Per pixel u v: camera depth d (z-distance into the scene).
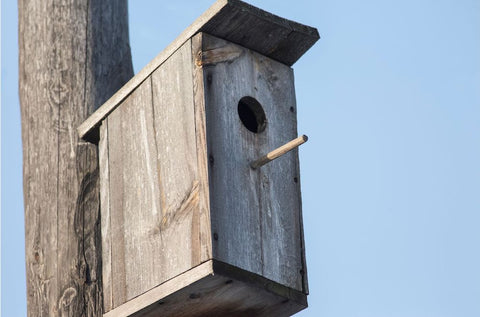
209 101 11.98
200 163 11.81
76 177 13.33
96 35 13.87
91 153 13.38
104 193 12.84
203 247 11.59
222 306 12.10
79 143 13.42
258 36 12.41
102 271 12.92
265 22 12.30
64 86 13.66
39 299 13.15
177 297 11.89
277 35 12.48
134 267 12.29
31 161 13.59
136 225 12.36
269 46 12.57
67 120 13.55
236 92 12.22
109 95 13.73
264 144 12.30
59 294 13.03
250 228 11.90
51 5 13.95
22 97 13.89
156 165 12.29
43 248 13.27
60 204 13.30
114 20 14.04
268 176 12.23
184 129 12.04
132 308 12.16
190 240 11.73
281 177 12.37
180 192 11.96
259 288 11.79
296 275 12.16
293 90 12.79
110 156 12.86
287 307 12.21
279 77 12.70
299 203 12.44
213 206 11.69
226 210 11.76
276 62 12.73
